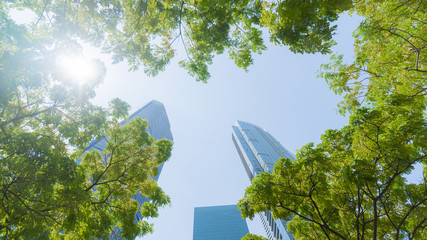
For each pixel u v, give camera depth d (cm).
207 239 8656
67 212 759
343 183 1004
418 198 927
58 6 620
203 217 10144
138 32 745
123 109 1112
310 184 1021
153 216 1209
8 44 548
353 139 989
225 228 9244
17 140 669
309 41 523
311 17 475
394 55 898
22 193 678
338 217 1032
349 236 1027
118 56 765
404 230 976
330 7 452
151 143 1258
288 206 1046
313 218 1055
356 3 831
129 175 1137
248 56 787
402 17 772
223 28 732
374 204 892
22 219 645
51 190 705
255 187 1032
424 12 729
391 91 984
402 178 962
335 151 1043
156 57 815
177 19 746
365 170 893
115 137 1179
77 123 916
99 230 1029
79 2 630
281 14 500
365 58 970
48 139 826
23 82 599
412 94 947
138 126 1250
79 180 803
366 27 818
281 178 1048
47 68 618
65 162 761
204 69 884
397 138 863
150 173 1242
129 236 1106
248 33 736
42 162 678
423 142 817
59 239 966
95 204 1073
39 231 675
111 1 655
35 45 581
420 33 832
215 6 666
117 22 702
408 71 930
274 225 5278
